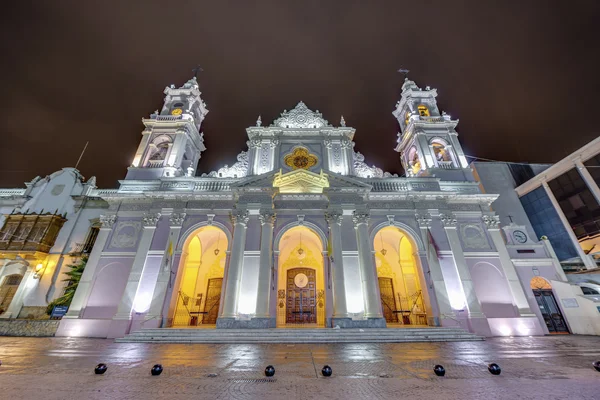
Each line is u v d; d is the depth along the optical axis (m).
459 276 18.56
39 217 22.94
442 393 4.72
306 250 23.97
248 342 13.59
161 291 17.75
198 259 23.20
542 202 24.33
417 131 25.42
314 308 21.97
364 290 17.56
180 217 20.09
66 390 4.88
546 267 19.28
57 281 21.66
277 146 23.78
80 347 11.84
